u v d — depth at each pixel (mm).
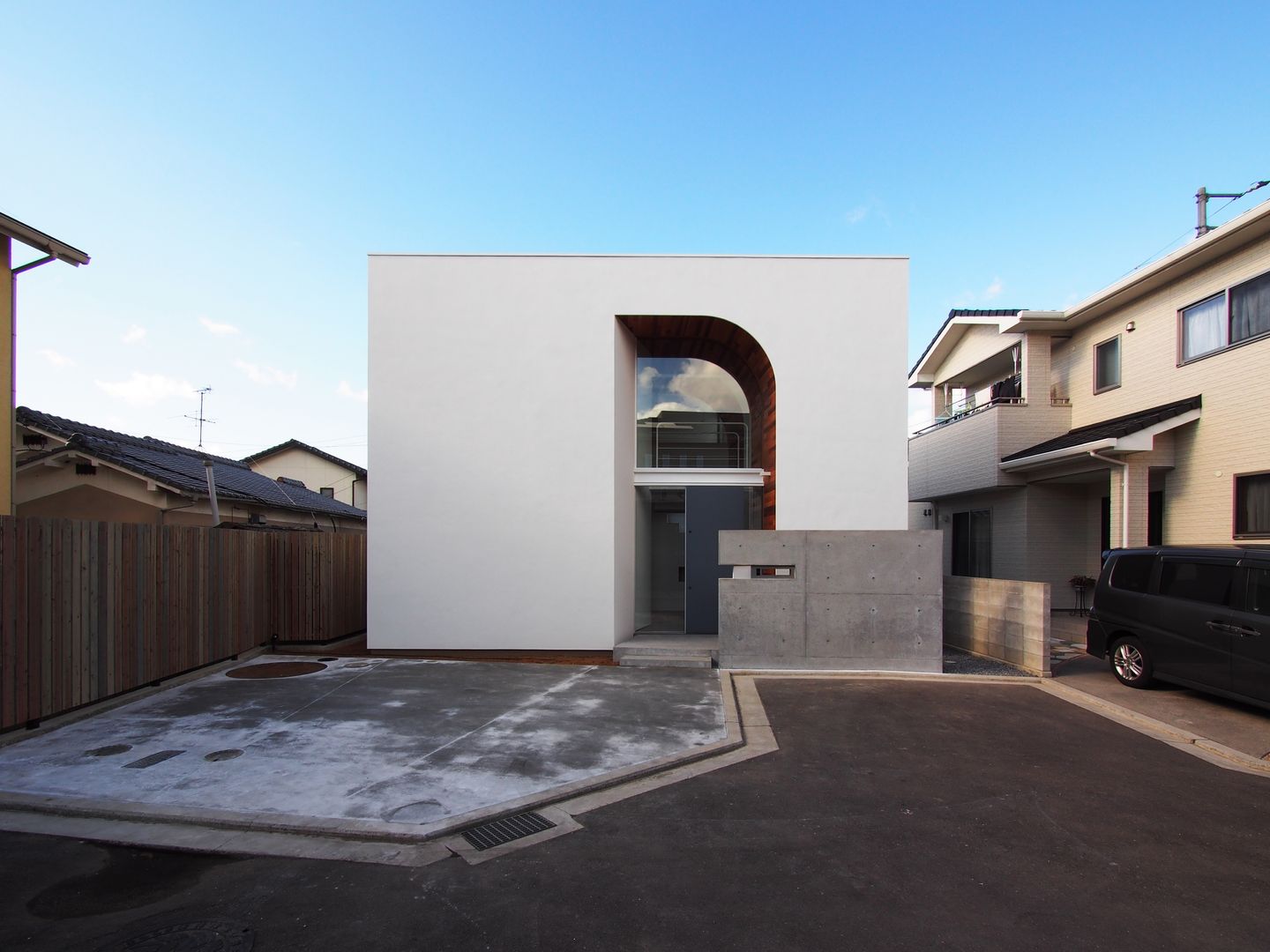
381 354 9195
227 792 4418
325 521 18672
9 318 8125
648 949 2889
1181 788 4758
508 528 9086
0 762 4922
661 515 10516
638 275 9273
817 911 3193
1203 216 12391
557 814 4258
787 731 5965
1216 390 10375
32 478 11188
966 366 16438
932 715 6473
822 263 9359
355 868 3551
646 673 8070
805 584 8227
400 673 8016
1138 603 7395
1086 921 3125
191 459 15156
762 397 10164
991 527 14852
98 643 6301
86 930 2992
